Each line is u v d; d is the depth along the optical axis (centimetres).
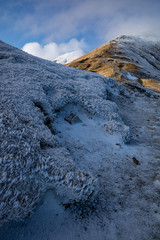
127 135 1072
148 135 1241
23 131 580
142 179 659
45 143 653
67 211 454
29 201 393
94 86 1978
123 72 6166
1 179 371
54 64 2650
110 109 1373
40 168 474
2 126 553
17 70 1359
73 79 2059
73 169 541
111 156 834
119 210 490
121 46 11881
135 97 2569
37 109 880
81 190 472
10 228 372
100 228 422
